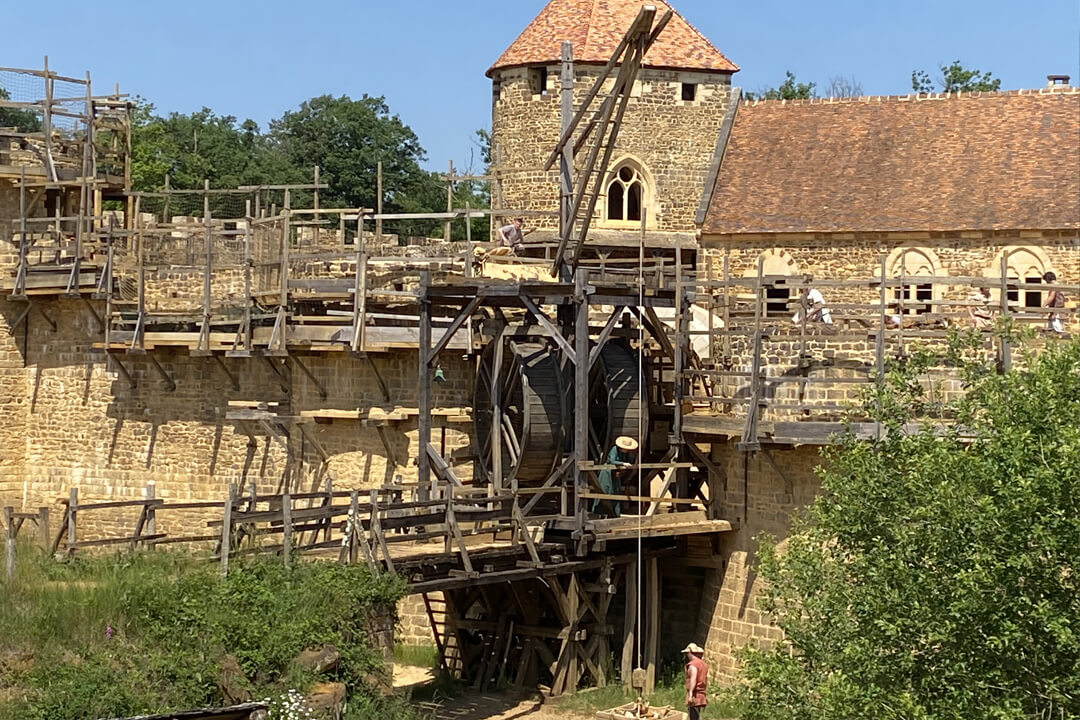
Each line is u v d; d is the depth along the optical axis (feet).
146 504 83.15
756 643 89.20
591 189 129.29
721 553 94.58
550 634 91.40
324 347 105.70
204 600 73.67
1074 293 114.01
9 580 75.72
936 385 73.82
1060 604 58.39
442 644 96.53
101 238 119.65
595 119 90.79
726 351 96.37
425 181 218.59
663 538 96.17
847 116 129.18
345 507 80.12
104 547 103.09
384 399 105.70
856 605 65.57
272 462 112.98
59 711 65.51
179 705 67.62
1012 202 117.50
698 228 124.57
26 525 118.01
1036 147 121.39
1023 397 63.26
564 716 86.94
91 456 120.98
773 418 89.66
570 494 92.38
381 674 74.95
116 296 118.83
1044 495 58.49
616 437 94.94
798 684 67.31
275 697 68.74
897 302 91.91
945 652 60.90
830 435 76.54
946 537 61.46
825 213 121.90
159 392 118.42
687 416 93.45
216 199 192.85
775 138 129.39
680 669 96.12
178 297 118.93
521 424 95.09
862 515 67.62
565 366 94.27
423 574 83.25
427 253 116.16
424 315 94.63
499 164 132.46
